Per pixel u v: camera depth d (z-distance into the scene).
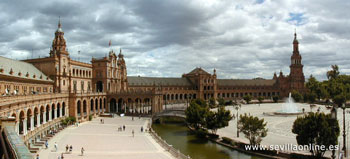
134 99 113.50
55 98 76.38
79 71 110.38
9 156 28.70
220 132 75.81
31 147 51.56
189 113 79.44
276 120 96.25
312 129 46.47
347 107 139.00
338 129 46.66
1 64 65.12
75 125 81.75
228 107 148.12
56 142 57.66
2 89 57.19
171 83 178.50
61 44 101.06
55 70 93.00
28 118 63.69
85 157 45.91
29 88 73.38
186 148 60.91
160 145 58.03
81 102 92.81
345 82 182.38
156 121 101.69
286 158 49.81
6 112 43.31
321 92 162.50
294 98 178.38
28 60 98.31
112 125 84.94
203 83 188.38
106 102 116.88
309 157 47.34
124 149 53.12
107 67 118.94
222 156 53.88
